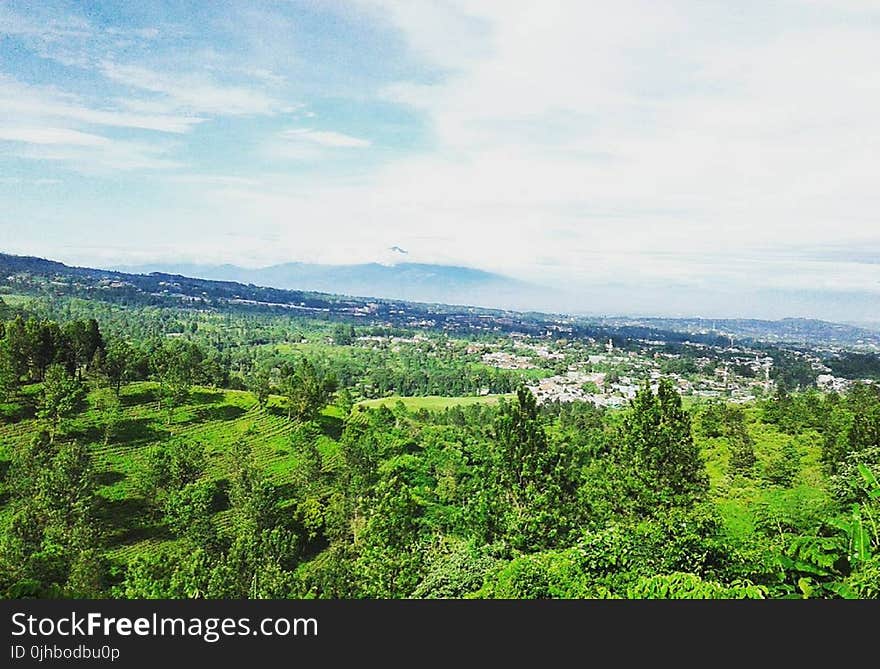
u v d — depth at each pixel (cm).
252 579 2911
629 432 3108
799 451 4375
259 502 4681
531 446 3070
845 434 3644
